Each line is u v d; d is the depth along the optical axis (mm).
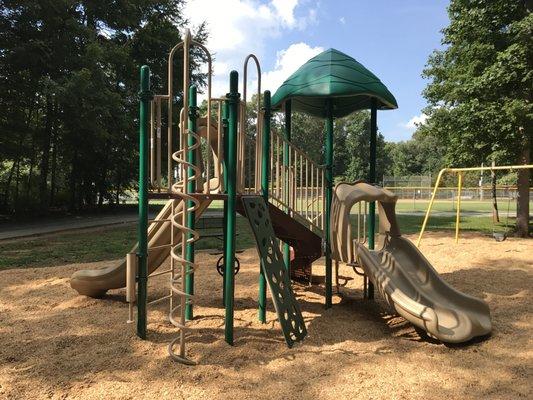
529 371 3582
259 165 4656
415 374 3482
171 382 3238
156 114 4031
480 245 10781
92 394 3059
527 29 10953
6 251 10039
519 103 11094
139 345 3918
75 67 18938
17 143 20156
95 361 3578
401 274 5148
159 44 25344
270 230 4453
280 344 4070
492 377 3451
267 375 3393
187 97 3803
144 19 25203
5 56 17609
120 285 5504
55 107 19984
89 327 4441
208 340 4086
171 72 3785
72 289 6164
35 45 17516
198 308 5242
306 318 4934
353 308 5422
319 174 5562
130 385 3188
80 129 20031
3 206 21906
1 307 5293
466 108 12102
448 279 7105
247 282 6773
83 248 10562
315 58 5586
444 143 14703
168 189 3879
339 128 66375
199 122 4648
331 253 5395
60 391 3100
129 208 28375
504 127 11383
